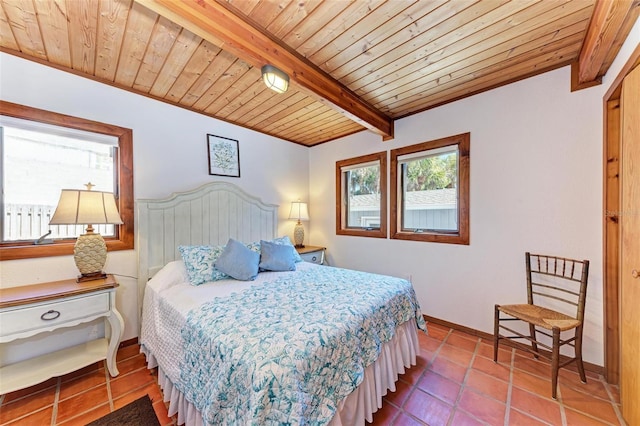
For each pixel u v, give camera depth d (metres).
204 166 2.87
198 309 1.57
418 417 1.50
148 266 2.36
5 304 1.44
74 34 1.63
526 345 2.17
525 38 1.68
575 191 1.97
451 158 2.71
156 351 1.78
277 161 3.69
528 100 2.16
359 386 1.38
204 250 2.34
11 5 1.38
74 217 1.75
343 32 1.61
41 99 1.91
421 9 1.42
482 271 2.43
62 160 2.06
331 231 3.86
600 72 1.79
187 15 1.29
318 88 2.02
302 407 1.01
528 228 2.18
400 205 3.11
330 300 1.67
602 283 1.85
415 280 2.92
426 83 2.27
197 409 1.23
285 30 1.59
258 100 2.58
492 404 1.59
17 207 1.88
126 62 1.95
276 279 2.21
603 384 1.76
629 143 1.36
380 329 1.60
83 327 2.06
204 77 2.15
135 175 2.37
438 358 2.10
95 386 1.76
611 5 1.21
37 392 1.69
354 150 3.55
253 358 1.07
